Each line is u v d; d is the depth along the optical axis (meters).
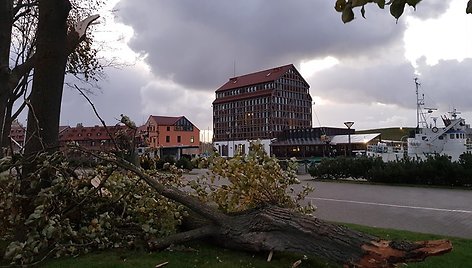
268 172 5.93
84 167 5.96
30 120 6.01
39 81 6.02
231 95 120.88
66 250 4.98
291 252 4.91
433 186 19.39
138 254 5.18
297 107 113.81
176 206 5.84
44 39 6.09
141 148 7.88
